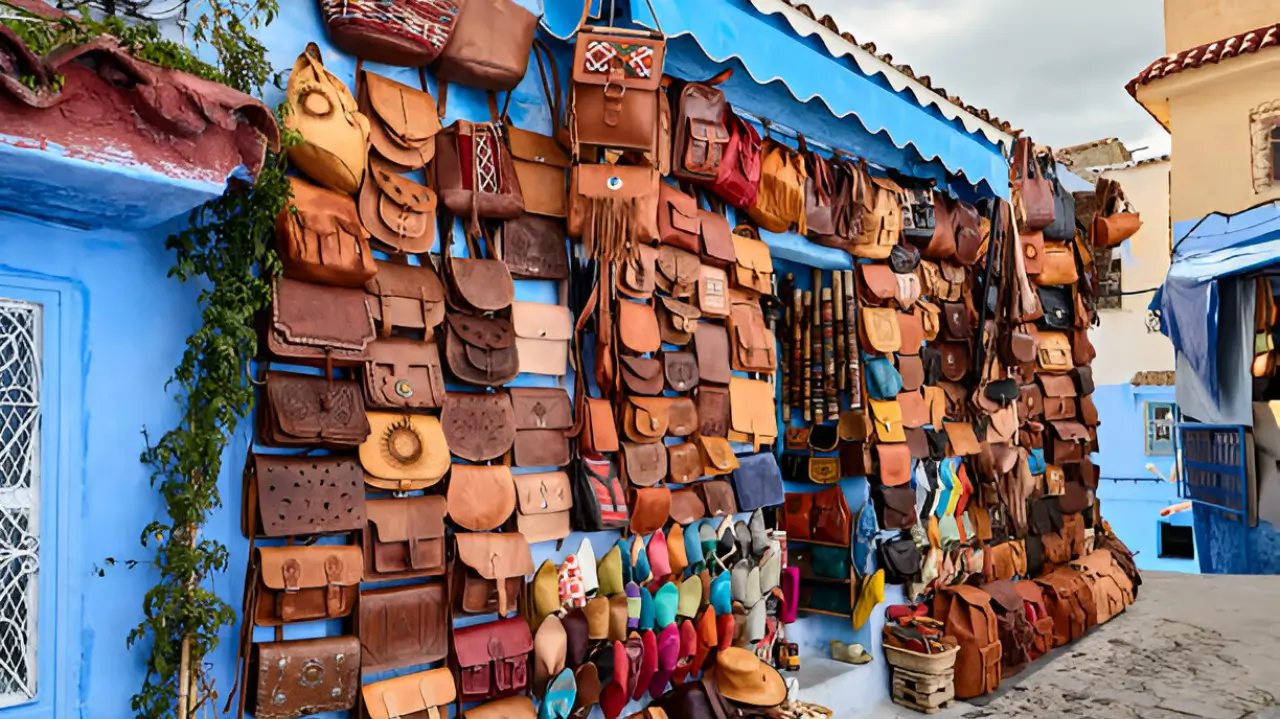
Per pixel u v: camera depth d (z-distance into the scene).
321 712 2.47
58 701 2.06
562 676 3.11
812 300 5.00
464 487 2.91
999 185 5.54
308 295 2.48
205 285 2.39
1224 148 8.48
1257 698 4.79
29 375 2.08
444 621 2.83
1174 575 8.65
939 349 5.75
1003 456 6.02
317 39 2.68
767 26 3.60
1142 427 14.57
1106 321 15.03
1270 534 8.29
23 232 2.06
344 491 2.54
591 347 3.52
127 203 2.00
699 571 3.93
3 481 2.03
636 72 3.16
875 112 4.26
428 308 2.81
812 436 4.97
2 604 2.02
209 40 2.36
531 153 3.26
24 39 1.65
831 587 4.96
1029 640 5.36
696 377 3.87
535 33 3.35
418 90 2.89
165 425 2.29
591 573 3.36
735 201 4.06
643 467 3.55
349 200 2.60
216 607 2.34
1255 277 8.18
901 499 4.90
